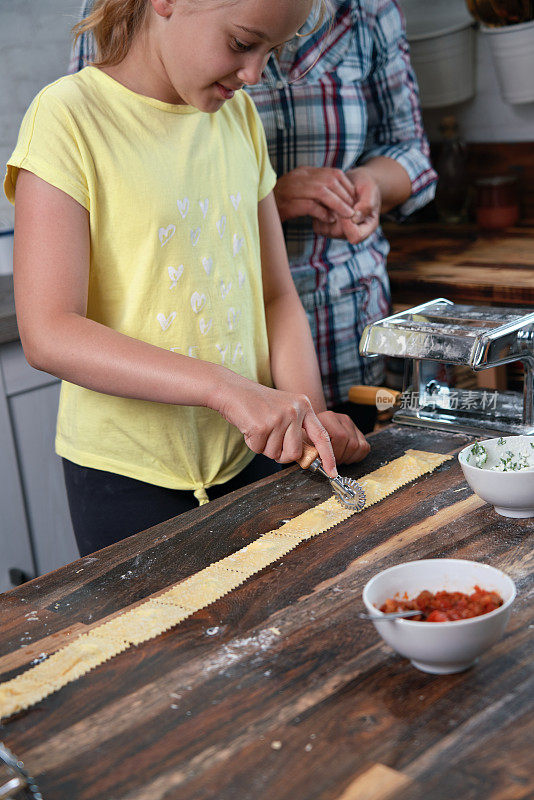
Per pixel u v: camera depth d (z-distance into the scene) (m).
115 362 1.12
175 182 1.24
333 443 1.26
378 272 1.98
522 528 1.05
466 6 2.49
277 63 1.71
